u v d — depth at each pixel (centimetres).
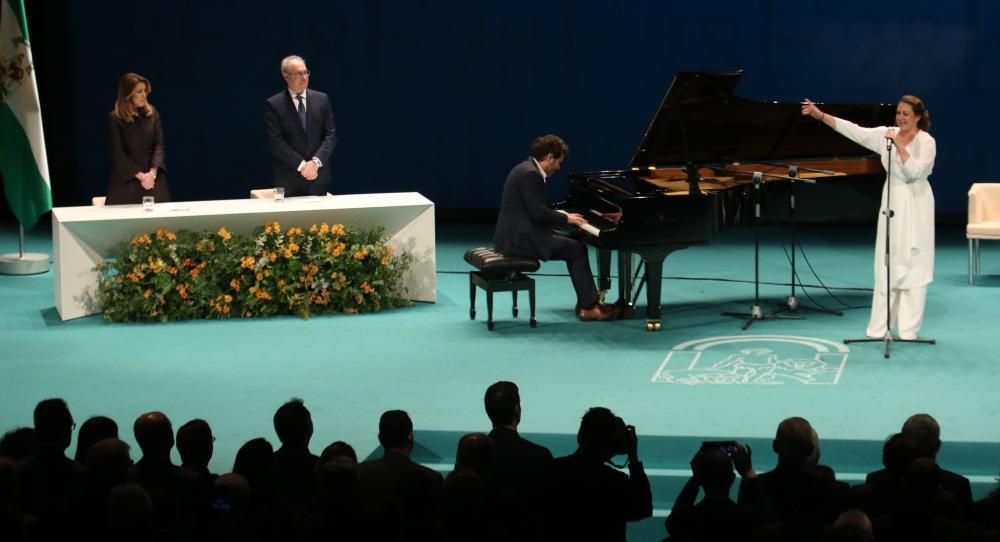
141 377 1942
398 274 2383
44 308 2406
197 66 3344
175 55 3344
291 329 2230
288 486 1163
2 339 2180
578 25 3169
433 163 3312
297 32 3297
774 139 2259
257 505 1191
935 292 2422
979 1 2962
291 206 2364
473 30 3225
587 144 3225
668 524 1118
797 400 1766
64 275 2284
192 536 1030
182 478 1153
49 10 3347
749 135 2241
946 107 3028
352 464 1068
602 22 3156
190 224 2327
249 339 2162
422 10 3238
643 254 2130
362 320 2294
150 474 1152
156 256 2278
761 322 2216
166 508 1057
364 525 1016
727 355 2005
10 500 1078
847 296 2409
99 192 3431
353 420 1719
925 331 2127
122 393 1861
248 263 2289
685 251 2886
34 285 2612
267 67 3325
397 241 2425
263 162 3375
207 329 2239
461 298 2459
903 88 3041
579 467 1163
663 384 1855
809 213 2191
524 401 1781
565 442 1634
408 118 3300
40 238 3144
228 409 1780
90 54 3362
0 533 990
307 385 1884
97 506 1088
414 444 1678
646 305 2331
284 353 2067
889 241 1966
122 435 1686
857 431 1625
